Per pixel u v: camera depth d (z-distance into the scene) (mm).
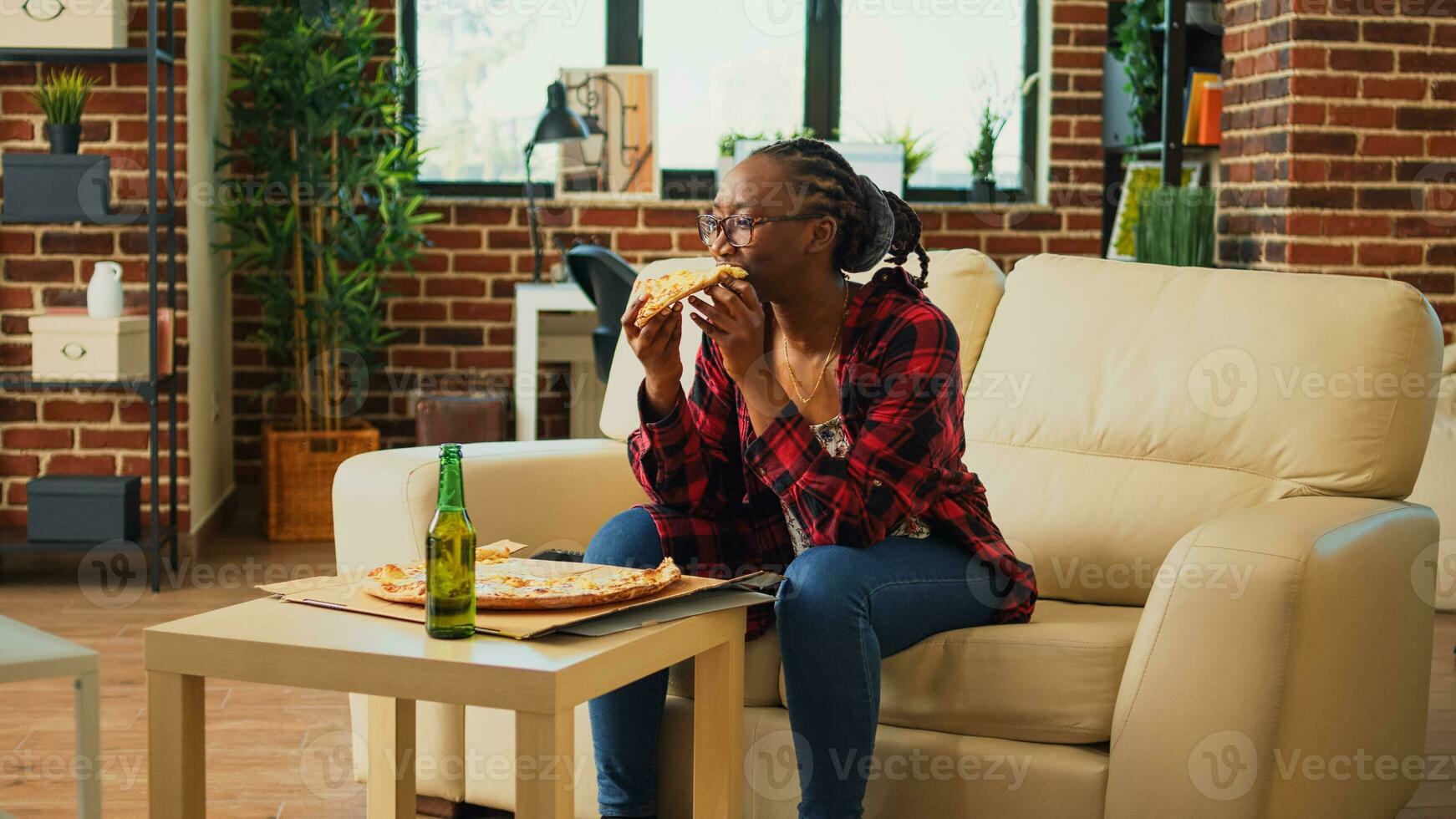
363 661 1386
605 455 2361
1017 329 2264
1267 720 1618
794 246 1774
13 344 4086
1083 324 2209
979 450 2229
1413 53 4129
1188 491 2035
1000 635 1767
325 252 4691
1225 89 4516
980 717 1769
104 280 3865
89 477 3996
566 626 1461
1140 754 1671
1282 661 1616
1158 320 2156
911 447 1754
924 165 5590
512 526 2191
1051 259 2309
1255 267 4309
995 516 2160
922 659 1794
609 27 5406
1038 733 1746
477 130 5383
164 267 4102
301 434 4539
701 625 1597
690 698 1958
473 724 2111
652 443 1893
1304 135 4113
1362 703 1799
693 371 2436
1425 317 2008
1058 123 5445
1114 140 5398
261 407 5074
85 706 1559
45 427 4125
